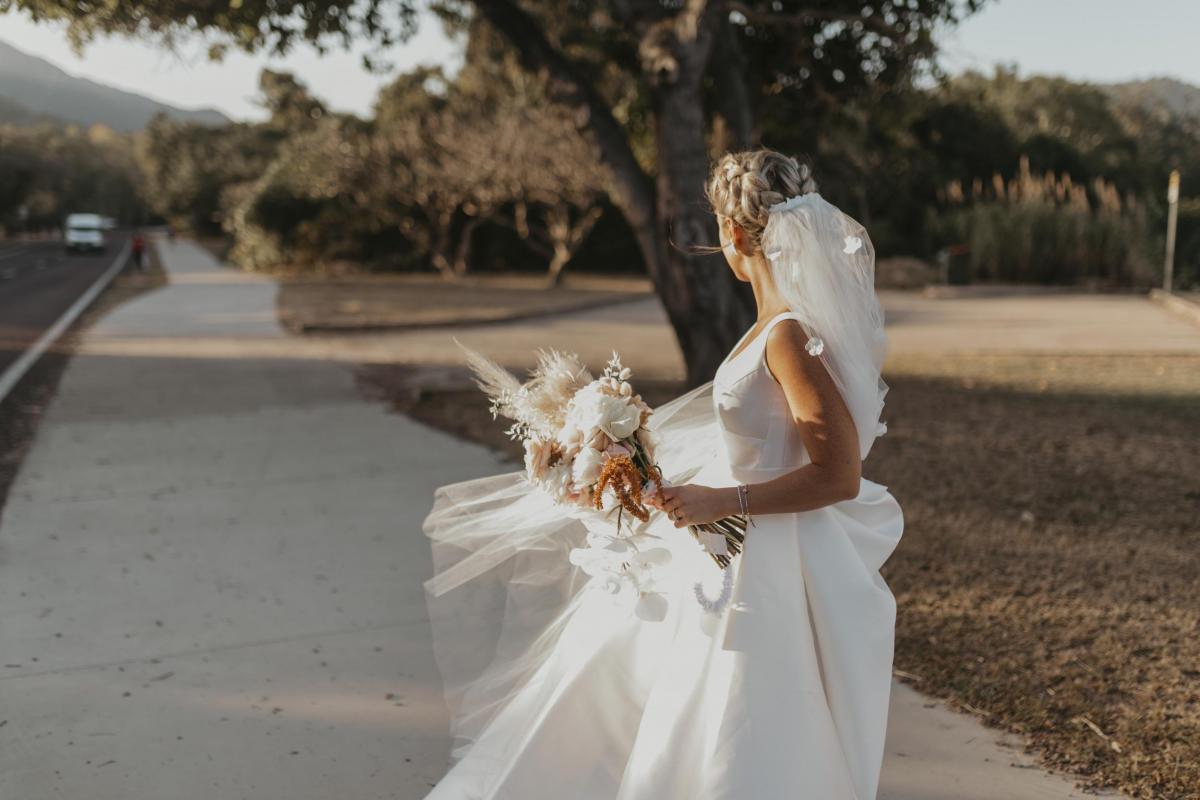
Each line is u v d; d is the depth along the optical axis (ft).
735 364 6.96
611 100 44.11
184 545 18.34
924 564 16.46
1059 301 80.33
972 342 53.01
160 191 276.21
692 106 29.45
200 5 29.66
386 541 18.45
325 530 19.24
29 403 34.53
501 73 95.55
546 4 41.65
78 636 14.08
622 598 7.38
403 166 116.37
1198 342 51.60
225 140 252.62
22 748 10.93
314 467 24.68
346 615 14.82
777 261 6.69
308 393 36.58
